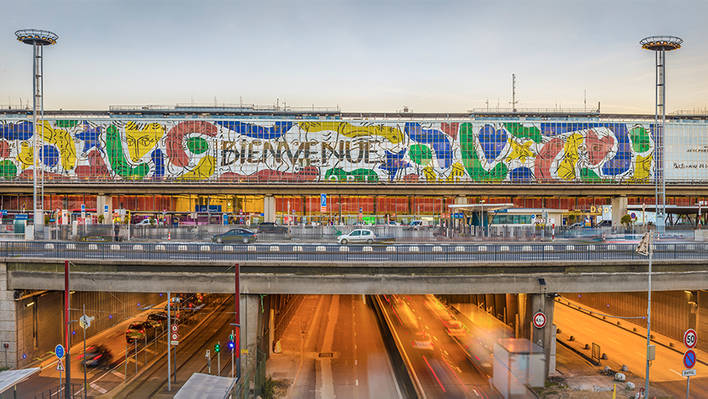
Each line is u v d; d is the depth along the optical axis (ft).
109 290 126.31
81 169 367.25
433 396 100.42
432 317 173.27
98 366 132.26
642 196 380.58
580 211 366.22
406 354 130.52
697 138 377.50
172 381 121.60
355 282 124.77
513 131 373.20
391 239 194.80
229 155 369.50
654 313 160.76
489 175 373.40
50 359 136.87
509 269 125.29
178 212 366.63
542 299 126.00
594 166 373.61
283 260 124.98
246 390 112.88
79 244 147.84
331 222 377.30
